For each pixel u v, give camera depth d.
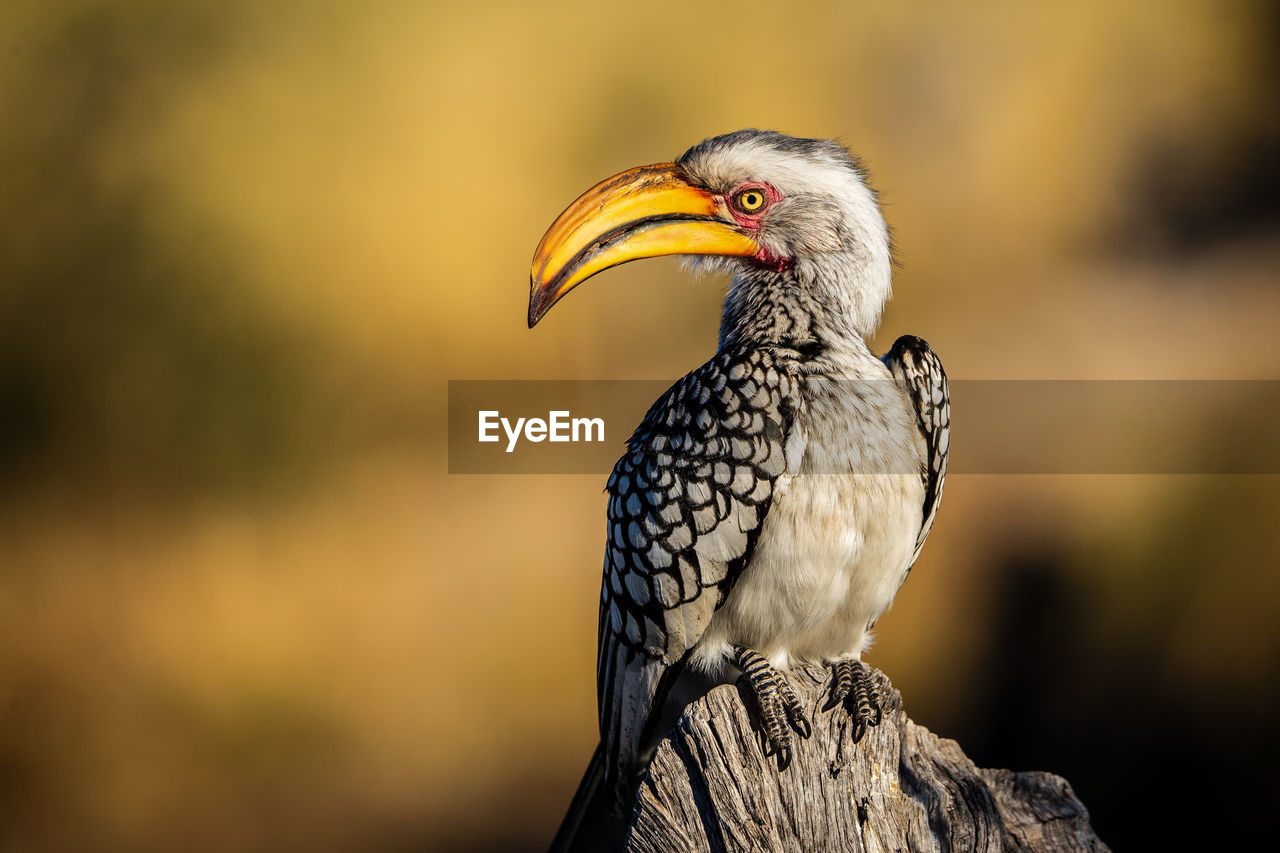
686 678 5.01
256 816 11.92
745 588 4.69
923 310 15.88
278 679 12.62
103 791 11.92
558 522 13.45
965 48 16.98
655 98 15.76
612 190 5.27
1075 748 12.05
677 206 5.23
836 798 4.18
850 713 4.44
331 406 14.34
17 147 14.78
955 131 16.86
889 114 16.67
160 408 14.04
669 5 16.17
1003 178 16.86
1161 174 17.81
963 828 4.19
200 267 14.45
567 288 5.24
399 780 12.06
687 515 4.64
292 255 14.59
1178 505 12.64
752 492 4.57
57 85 14.99
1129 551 12.54
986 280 16.42
